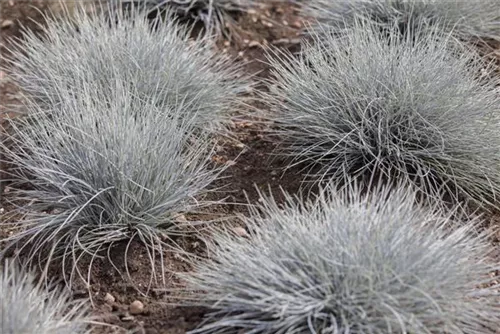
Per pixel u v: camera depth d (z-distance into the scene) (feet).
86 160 15.58
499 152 16.65
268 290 12.82
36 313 13.03
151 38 19.02
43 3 22.81
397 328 12.72
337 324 12.83
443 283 13.05
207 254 15.34
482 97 17.13
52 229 15.88
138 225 15.72
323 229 13.70
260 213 16.58
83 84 17.38
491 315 13.37
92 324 14.17
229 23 22.40
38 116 18.40
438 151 16.63
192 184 16.58
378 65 17.28
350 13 20.92
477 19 20.48
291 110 17.72
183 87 18.57
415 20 20.30
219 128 18.71
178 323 13.93
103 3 22.53
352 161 17.03
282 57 21.36
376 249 13.15
